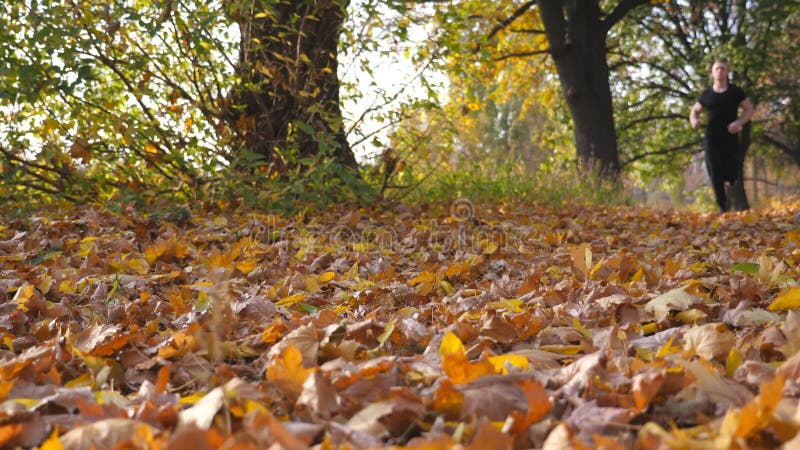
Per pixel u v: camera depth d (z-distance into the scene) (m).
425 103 6.73
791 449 1.14
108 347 2.11
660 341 2.13
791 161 23.00
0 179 6.07
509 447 1.21
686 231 6.36
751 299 2.74
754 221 7.04
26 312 2.78
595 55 14.94
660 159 22.14
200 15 5.77
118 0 5.87
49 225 4.97
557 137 21.16
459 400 1.52
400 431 1.48
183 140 6.32
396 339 2.26
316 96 6.80
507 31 16.95
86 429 1.32
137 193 6.21
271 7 5.86
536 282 3.52
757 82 18.78
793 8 16.72
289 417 1.55
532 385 1.40
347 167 6.42
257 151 6.85
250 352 2.13
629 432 1.39
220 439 1.26
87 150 6.02
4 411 1.46
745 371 1.76
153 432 1.39
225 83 6.39
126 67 6.20
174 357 2.06
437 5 6.62
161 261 4.12
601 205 9.87
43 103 6.05
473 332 2.21
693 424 1.47
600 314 2.55
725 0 19.34
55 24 5.64
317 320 2.43
